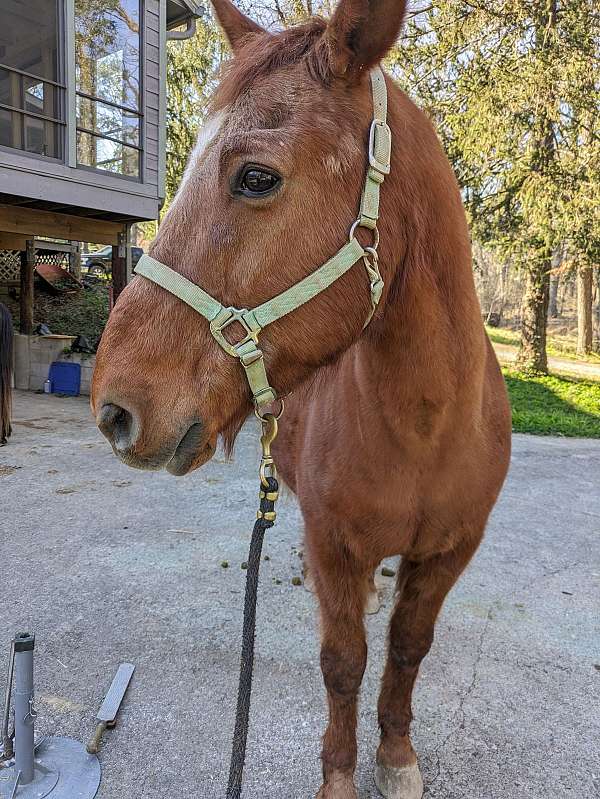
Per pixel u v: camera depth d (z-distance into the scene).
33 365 9.01
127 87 8.01
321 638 1.63
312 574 1.63
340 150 1.06
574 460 6.23
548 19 9.80
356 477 1.43
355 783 1.77
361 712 2.12
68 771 1.78
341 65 1.06
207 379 1.09
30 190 6.94
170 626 2.59
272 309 1.08
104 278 15.65
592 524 4.17
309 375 1.16
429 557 1.61
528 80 9.39
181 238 1.09
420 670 2.35
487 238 11.12
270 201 1.04
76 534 3.57
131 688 2.17
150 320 1.09
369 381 1.34
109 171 7.79
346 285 1.10
